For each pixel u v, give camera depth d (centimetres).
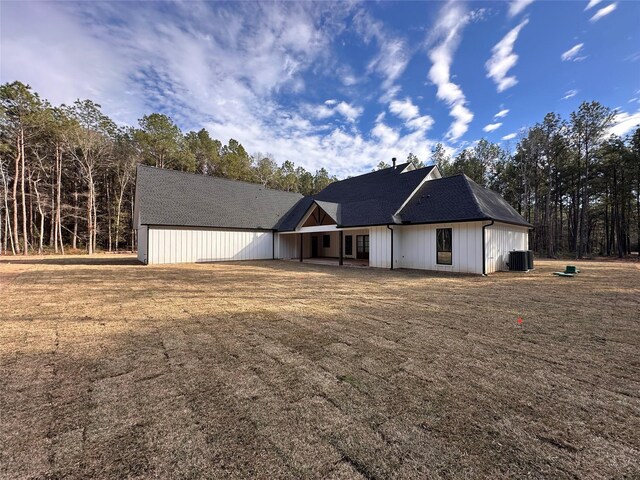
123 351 379
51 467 180
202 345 402
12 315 554
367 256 2031
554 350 386
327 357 361
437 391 278
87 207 3050
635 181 2602
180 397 266
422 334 450
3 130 2458
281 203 2427
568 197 3222
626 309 611
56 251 2833
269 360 351
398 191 1670
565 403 259
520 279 1072
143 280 1018
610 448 201
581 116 2570
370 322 515
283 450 196
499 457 190
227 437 210
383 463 184
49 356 362
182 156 3409
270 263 1741
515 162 3141
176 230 1728
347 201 1936
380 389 282
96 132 2905
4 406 249
